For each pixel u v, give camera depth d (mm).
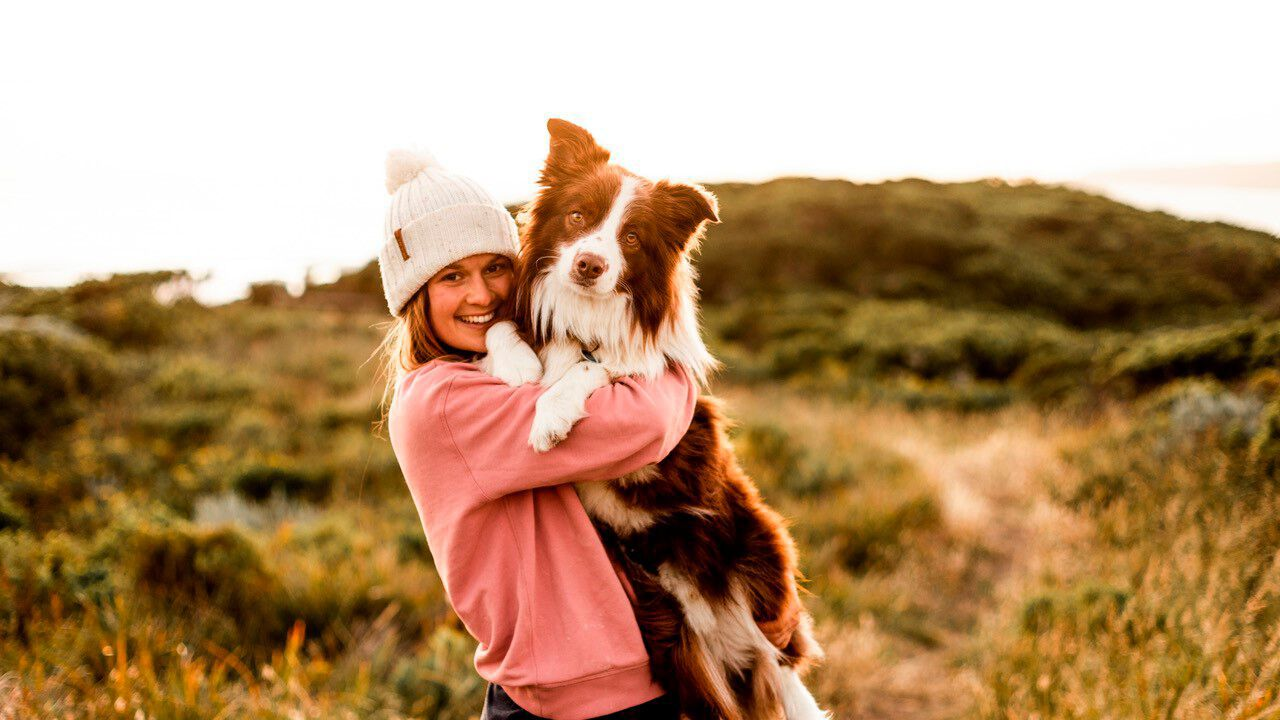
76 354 9391
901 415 11953
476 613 1792
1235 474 5387
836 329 18844
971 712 3994
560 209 2369
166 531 4754
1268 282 9898
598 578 1785
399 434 1888
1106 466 7184
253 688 3553
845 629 4891
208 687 3459
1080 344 14961
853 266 24250
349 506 6996
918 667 4840
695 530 2133
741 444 8062
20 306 14039
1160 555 4785
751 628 2148
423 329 2092
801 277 24016
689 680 1960
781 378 16078
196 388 10578
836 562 6125
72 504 6293
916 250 23844
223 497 6953
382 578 5082
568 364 2230
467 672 4055
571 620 1750
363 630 4574
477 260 2088
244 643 4262
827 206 27109
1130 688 3291
